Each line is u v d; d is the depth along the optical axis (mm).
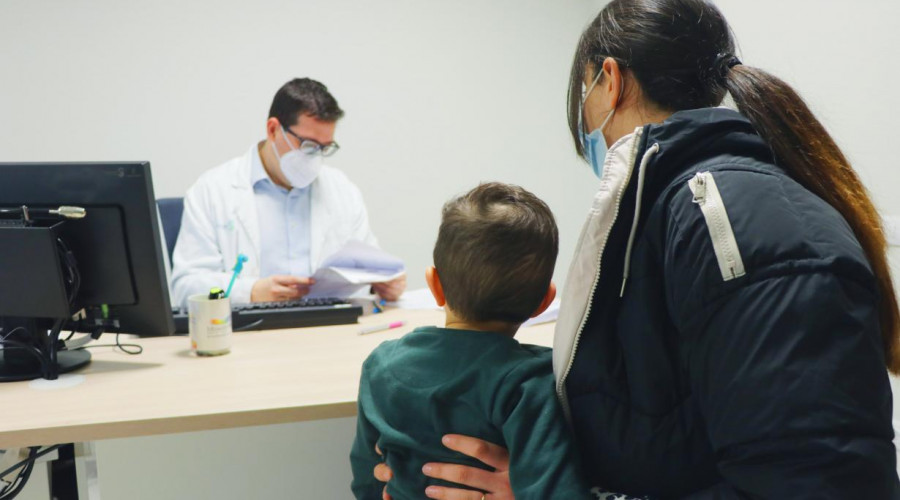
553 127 3539
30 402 1193
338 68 3234
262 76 3152
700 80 834
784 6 2404
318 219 2500
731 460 681
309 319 1733
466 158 3459
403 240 3441
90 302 1416
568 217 3641
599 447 829
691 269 704
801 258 659
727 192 710
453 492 921
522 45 3430
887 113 2018
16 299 1335
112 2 2961
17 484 1447
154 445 1642
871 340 645
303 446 1726
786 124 765
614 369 808
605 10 900
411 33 3291
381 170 3363
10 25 2881
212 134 3141
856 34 2111
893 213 2006
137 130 3066
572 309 812
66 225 1361
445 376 943
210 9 3055
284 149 2305
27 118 2959
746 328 660
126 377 1331
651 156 766
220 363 1420
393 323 1722
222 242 2389
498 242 952
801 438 625
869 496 617
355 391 1241
